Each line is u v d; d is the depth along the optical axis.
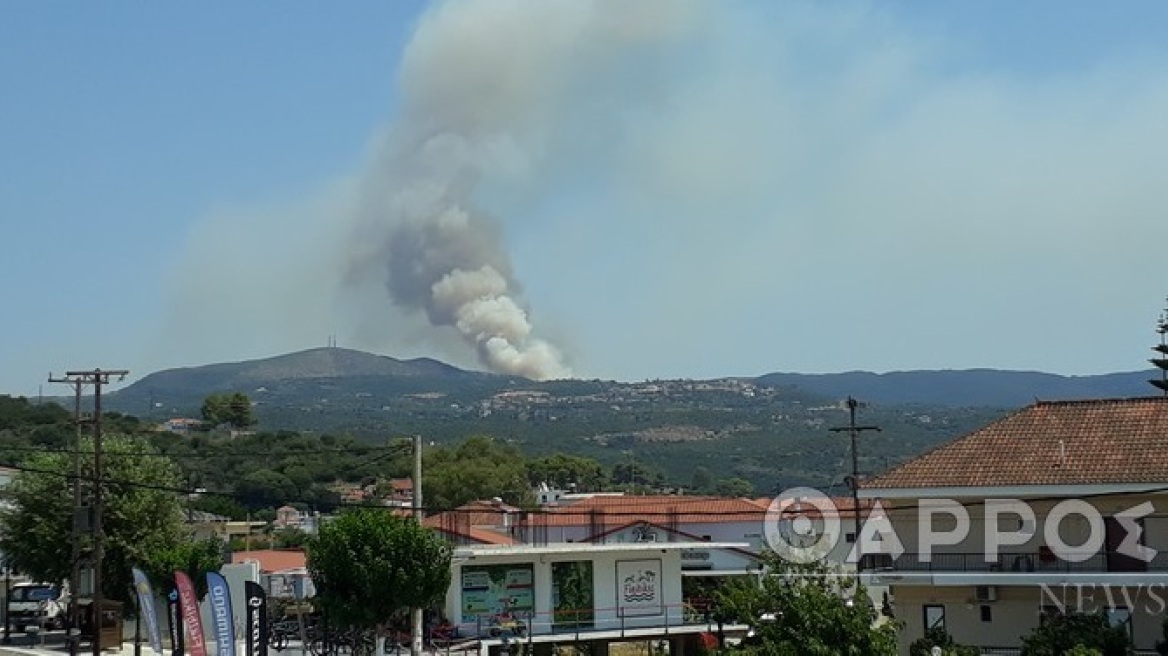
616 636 65.00
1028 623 49.41
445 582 56.16
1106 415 52.25
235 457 136.75
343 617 55.06
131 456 74.69
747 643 40.56
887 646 38.16
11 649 66.75
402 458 151.62
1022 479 49.56
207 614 68.25
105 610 67.31
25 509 72.62
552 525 86.62
